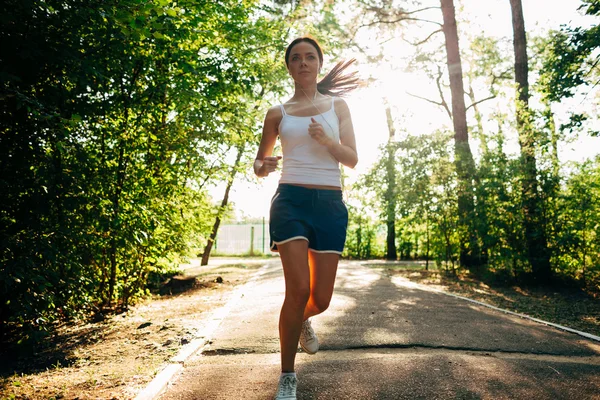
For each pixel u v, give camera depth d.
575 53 8.55
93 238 5.25
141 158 6.32
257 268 14.88
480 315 5.85
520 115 9.99
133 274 6.59
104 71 5.12
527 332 4.80
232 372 3.27
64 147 4.19
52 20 4.11
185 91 6.05
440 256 12.58
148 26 4.20
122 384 3.13
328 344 4.07
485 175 10.13
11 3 3.79
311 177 2.73
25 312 3.87
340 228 2.77
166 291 9.11
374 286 8.93
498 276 10.34
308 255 2.82
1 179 4.06
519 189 9.66
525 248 9.54
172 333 4.68
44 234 4.41
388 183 13.38
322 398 2.76
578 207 8.91
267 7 9.90
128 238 5.52
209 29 6.80
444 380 3.08
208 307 6.46
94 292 5.71
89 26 4.44
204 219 8.18
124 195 5.56
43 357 4.09
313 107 2.87
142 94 5.79
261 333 4.45
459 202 11.34
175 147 6.58
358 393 2.83
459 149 11.78
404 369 3.30
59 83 4.36
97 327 5.33
